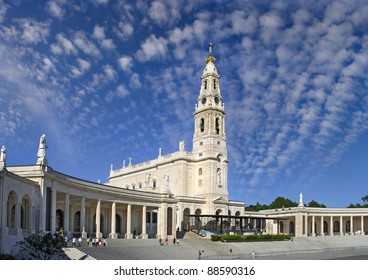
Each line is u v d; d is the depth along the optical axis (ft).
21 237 173.06
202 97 409.90
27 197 183.93
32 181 187.73
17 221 171.42
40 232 174.40
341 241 371.97
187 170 397.19
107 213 296.10
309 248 325.42
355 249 332.39
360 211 440.86
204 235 322.34
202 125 407.03
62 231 200.03
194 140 408.05
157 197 301.63
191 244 271.90
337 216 445.37
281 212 444.14
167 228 301.43
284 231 454.40
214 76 413.80
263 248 296.92
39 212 191.62
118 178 483.92
